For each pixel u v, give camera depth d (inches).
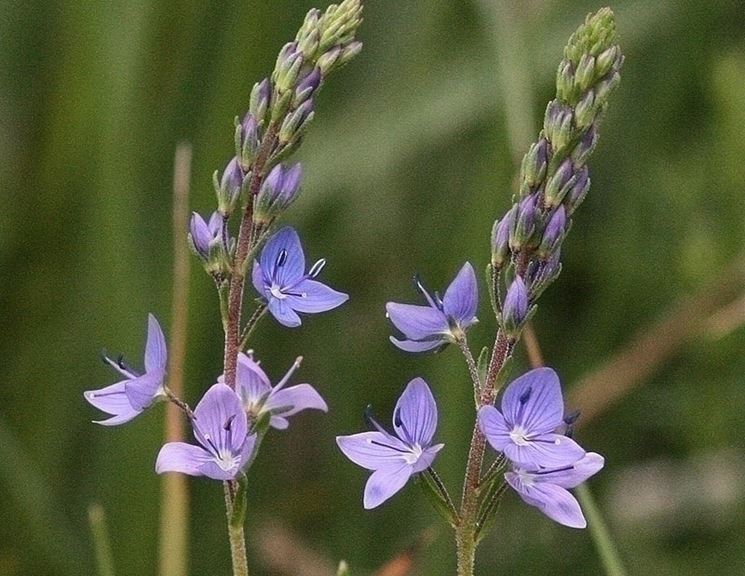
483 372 14.0
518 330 13.8
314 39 14.0
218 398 13.9
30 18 22.4
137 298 20.5
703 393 22.7
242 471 13.9
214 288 21.1
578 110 13.9
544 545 22.3
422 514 21.1
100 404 14.3
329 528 22.7
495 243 13.9
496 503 13.9
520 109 18.3
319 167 21.5
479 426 13.8
